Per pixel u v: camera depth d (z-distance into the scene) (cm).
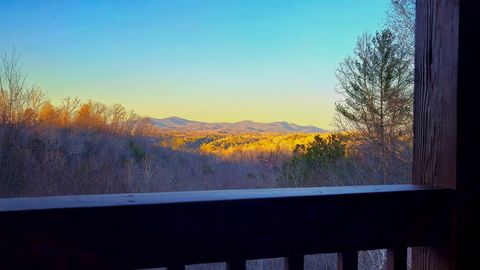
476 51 98
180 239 75
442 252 96
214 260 77
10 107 875
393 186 98
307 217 84
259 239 80
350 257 87
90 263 70
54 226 68
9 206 68
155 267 73
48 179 849
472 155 97
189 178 1029
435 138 102
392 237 91
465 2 98
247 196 81
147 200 75
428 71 105
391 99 964
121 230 72
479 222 97
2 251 65
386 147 958
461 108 97
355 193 88
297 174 1045
